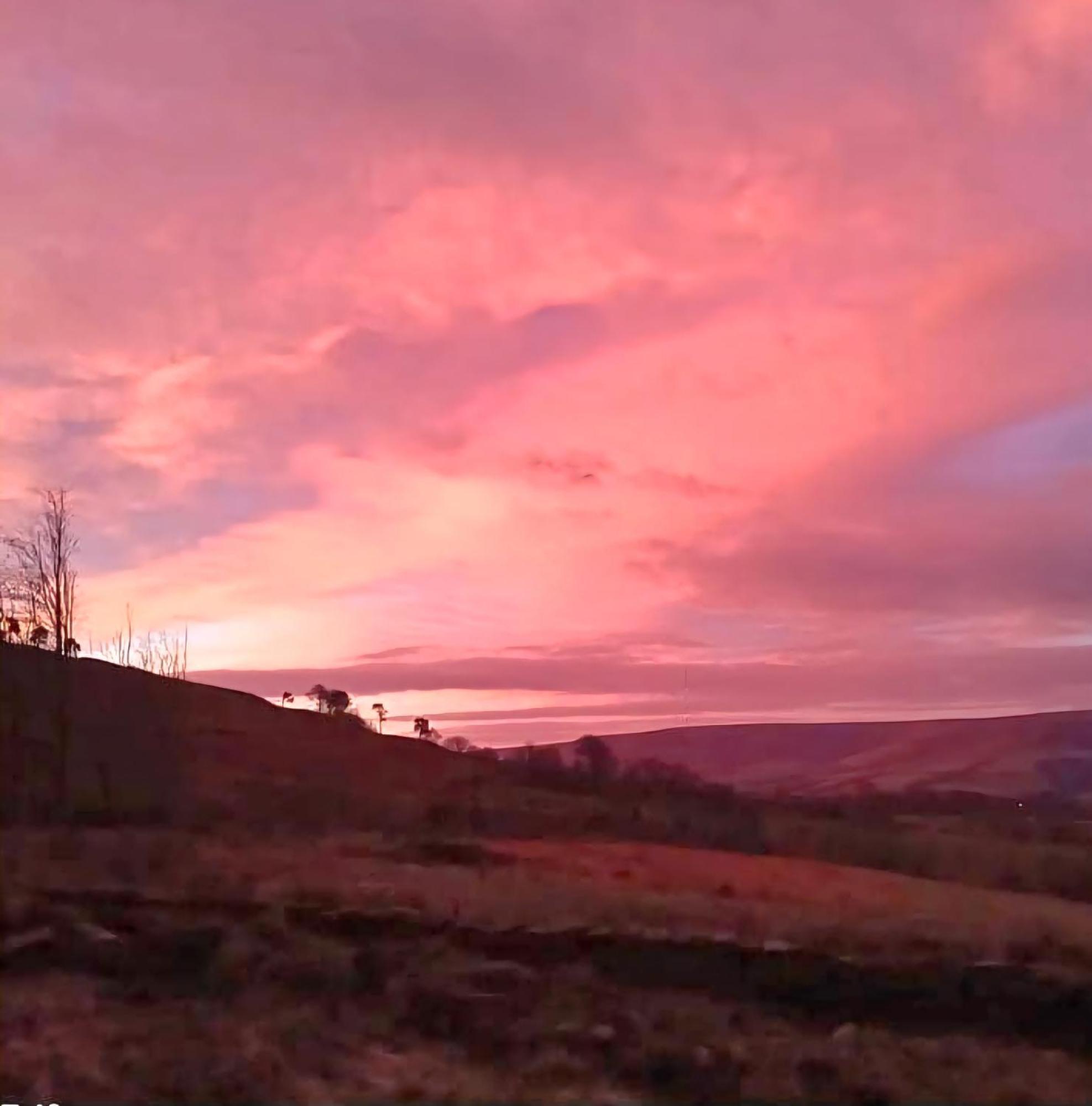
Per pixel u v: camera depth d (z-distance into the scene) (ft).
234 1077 37.11
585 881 68.13
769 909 58.49
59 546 116.26
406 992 46.60
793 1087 39.55
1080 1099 39.83
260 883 62.08
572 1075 39.93
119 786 107.96
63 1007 44.65
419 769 176.65
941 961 49.57
